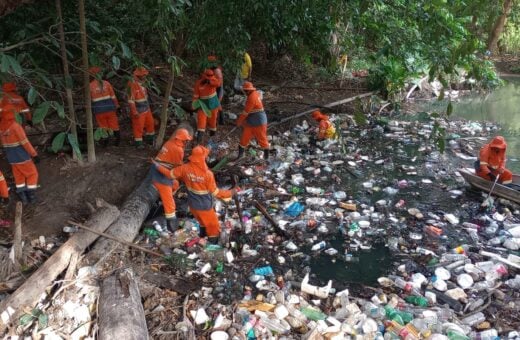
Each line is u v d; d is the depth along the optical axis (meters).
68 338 4.40
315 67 14.35
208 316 4.82
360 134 10.46
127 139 8.59
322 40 11.68
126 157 7.68
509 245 6.05
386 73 12.41
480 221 6.71
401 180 8.08
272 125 10.16
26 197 6.43
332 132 9.63
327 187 7.74
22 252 5.43
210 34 8.27
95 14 7.83
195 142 8.81
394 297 5.10
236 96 11.41
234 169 7.86
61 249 5.20
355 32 10.76
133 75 7.32
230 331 4.57
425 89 14.07
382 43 7.66
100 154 7.65
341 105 11.70
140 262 5.52
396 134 10.51
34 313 4.61
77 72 9.22
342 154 9.11
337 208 7.04
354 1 6.85
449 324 4.61
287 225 6.54
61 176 7.03
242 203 7.00
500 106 13.23
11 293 4.92
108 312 4.40
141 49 10.09
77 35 7.47
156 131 9.10
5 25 6.91
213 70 8.83
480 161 7.16
